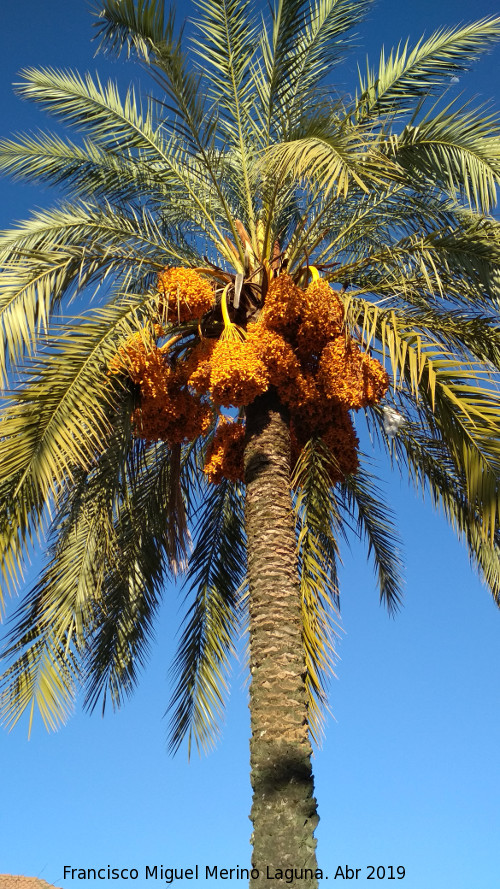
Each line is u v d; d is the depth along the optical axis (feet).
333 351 24.93
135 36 24.47
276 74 27.89
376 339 27.22
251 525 25.25
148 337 24.67
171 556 32.07
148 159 29.94
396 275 28.02
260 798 21.39
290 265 27.71
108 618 32.71
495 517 23.66
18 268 25.35
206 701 34.14
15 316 24.26
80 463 24.75
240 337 25.63
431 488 31.48
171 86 25.72
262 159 24.12
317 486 24.97
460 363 24.62
